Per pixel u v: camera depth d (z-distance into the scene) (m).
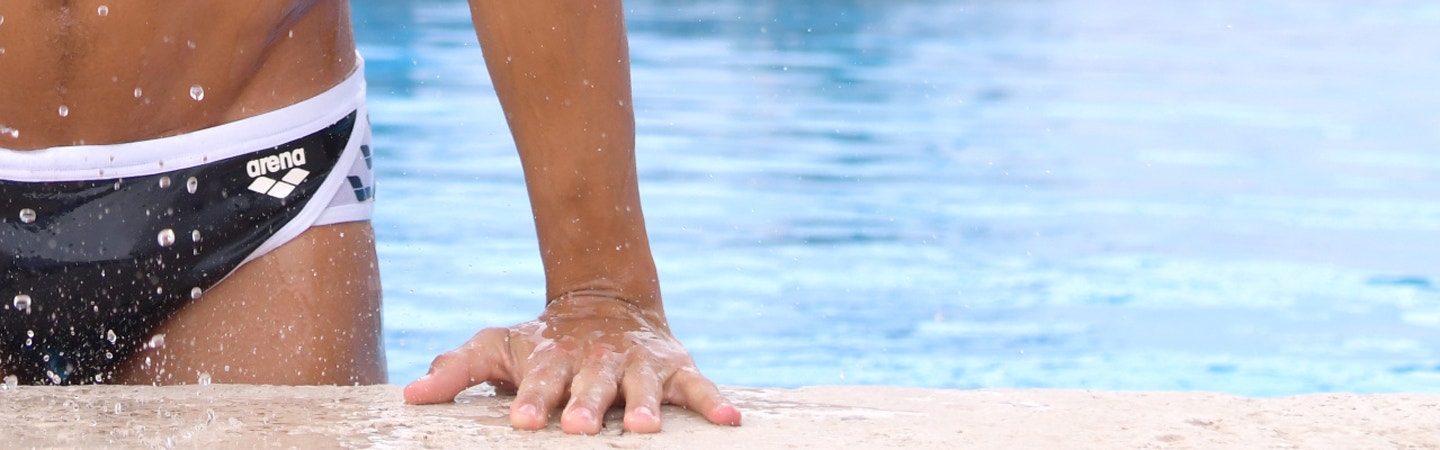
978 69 17.70
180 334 3.36
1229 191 10.47
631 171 3.05
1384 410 2.81
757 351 6.44
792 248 8.51
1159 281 7.86
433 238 8.46
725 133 12.60
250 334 3.33
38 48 3.09
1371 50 20.55
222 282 3.33
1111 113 14.38
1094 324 6.97
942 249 8.57
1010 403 2.90
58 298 3.26
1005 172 11.13
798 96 14.98
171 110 3.18
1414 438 2.57
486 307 7.08
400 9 22.34
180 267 3.25
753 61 17.80
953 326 6.92
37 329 3.31
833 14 24.59
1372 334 6.79
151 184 3.20
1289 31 23.06
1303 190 10.53
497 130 12.28
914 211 9.64
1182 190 10.51
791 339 6.65
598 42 2.93
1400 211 9.73
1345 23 24.30
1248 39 21.89
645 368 2.77
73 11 3.07
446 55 17.23
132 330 3.36
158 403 2.76
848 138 12.51
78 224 3.20
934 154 11.87
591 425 2.55
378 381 3.51
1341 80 17.16
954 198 10.09
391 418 2.65
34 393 2.86
